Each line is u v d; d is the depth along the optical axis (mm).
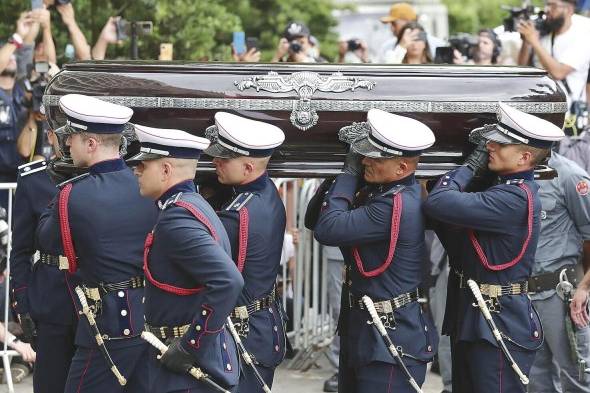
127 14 31750
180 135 13883
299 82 16297
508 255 16266
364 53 33344
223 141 15742
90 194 15547
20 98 23375
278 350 16156
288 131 16344
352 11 50469
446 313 17078
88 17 31094
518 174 16281
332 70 16422
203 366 13664
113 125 15531
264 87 16266
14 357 22219
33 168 17266
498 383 16359
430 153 16672
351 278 16438
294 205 23359
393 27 28375
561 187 18672
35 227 17219
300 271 23406
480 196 16031
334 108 16297
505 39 29703
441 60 26062
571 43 27078
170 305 13750
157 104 16156
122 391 15820
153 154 13867
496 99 16469
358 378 16359
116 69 16344
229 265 13359
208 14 34188
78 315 16047
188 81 16234
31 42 25078
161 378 13727
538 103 16547
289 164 16562
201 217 13641
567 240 18797
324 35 45594
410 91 16391
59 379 17125
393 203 15930
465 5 56500
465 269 16562
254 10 43375
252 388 15820
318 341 23547
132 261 15680
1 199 21656
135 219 15680
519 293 16438
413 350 16141
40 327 17047
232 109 16234
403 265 16109
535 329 16531
